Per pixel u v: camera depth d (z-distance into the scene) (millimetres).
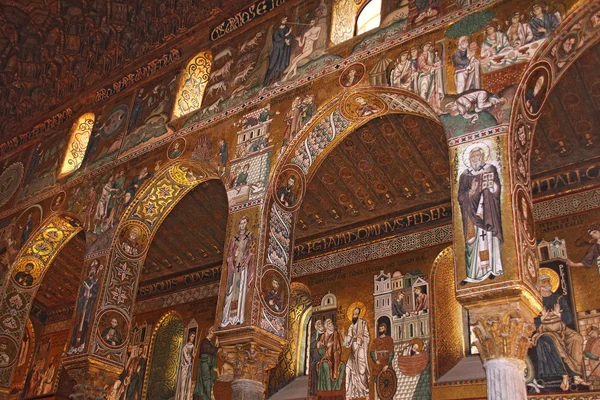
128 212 14414
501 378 8164
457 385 12977
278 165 12094
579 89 12000
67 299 21484
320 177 15102
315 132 12211
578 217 12945
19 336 16234
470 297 8617
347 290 15375
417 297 14359
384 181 14812
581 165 13109
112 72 17438
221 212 17000
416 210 15055
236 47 14672
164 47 16484
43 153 17828
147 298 19391
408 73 11031
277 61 13492
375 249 15406
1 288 16219
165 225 17938
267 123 12766
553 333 12336
